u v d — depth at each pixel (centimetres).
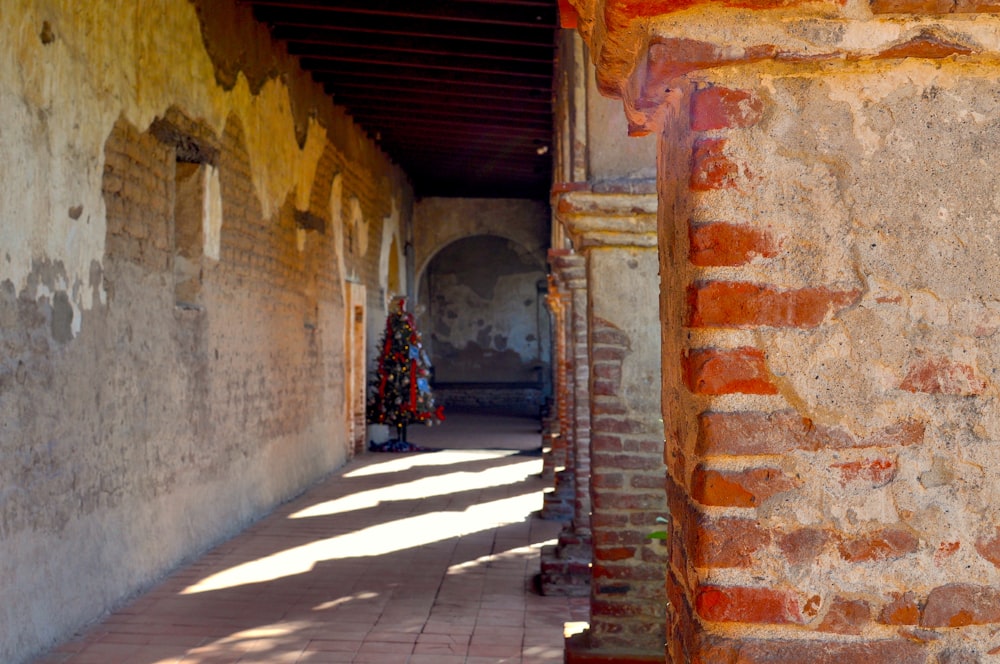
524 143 1440
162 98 671
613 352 443
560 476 916
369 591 632
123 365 607
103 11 577
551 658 493
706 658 155
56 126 520
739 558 155
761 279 157
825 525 155
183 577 670
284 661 487
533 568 699
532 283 2448
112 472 589
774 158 157
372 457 1388
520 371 2445
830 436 155
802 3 154
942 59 156
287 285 1010
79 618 540
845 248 156
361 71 1058
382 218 1552
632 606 435
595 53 187
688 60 156
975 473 155
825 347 156
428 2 843
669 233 182
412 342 1506
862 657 154
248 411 873
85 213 554
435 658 491
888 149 157
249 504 873
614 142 444
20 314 481
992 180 157
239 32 844
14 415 474
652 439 441
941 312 156
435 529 849
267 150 933
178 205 750
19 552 476
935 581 154
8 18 470
